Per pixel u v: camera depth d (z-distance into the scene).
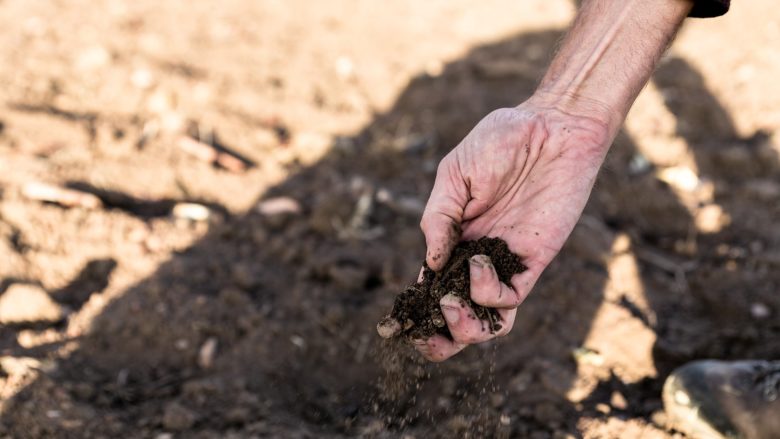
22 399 1.19
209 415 1.20
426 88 1.99
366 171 1.65
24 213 1.44
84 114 1.72
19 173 1.52
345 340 1.31
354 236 1.47
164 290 1.34
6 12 2.19
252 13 2.36
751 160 1.68
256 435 1.17
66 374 1.23
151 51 2.03
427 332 1.04
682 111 1.89
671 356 1.29
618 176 1.64
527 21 2.40
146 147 1.63
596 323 1.33
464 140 1.06
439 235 1.05
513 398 1.23
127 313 1.31
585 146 1.05
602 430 1.18
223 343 1.29
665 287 1.42
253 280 1.38
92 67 1.90
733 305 1.38
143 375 1.26
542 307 1.34
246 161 1.65
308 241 1.46
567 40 1.08
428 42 2.26
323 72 2.03
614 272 1.42
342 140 1.70
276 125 1.78
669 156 1.72
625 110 1.06
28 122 1.64
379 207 1.55
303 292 1.37
